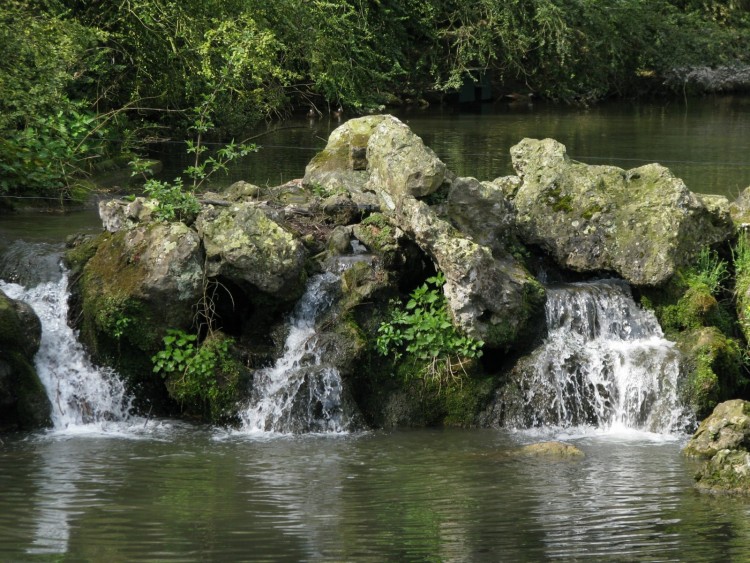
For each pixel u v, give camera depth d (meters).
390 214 14.95
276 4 29.56
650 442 13.23
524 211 15.39
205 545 9.63
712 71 46.78
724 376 14.12
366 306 14.22
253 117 28.83
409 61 40.50
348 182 16.25
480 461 12.33
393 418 13.94
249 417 13.61
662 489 11.31
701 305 14.62
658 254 14.79
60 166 19.22
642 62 46.09
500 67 42.00
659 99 44.91
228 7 27.50
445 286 14.03
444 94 41.25
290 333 14.11
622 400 13.98
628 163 24.42
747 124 33.41
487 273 13.85
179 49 26.05
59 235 16.20
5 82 19.78
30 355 13.70
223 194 16.61
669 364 13.89
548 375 13.98
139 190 19.97
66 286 14.38
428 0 40.00
